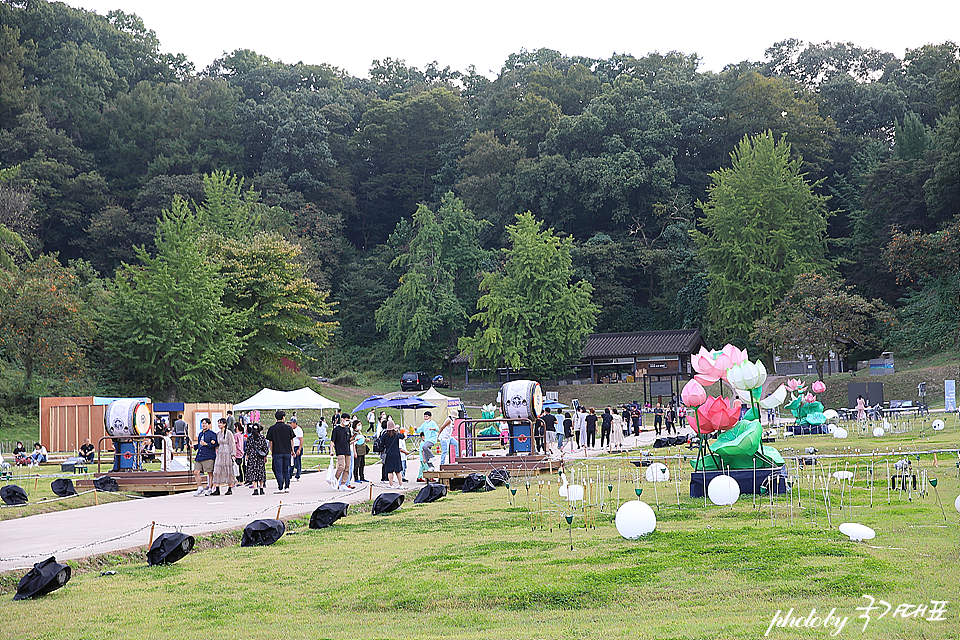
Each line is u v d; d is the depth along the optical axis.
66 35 100.19
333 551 10.90
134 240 81.75
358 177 107.62
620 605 7.45
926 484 15.18
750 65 99.56
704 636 6.32
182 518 14.73
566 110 99.06
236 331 52.53
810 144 85.62
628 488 17.23
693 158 90.94
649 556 9.37
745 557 9.02
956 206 65.81
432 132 107.94
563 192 85.56
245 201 82.25
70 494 19.73
